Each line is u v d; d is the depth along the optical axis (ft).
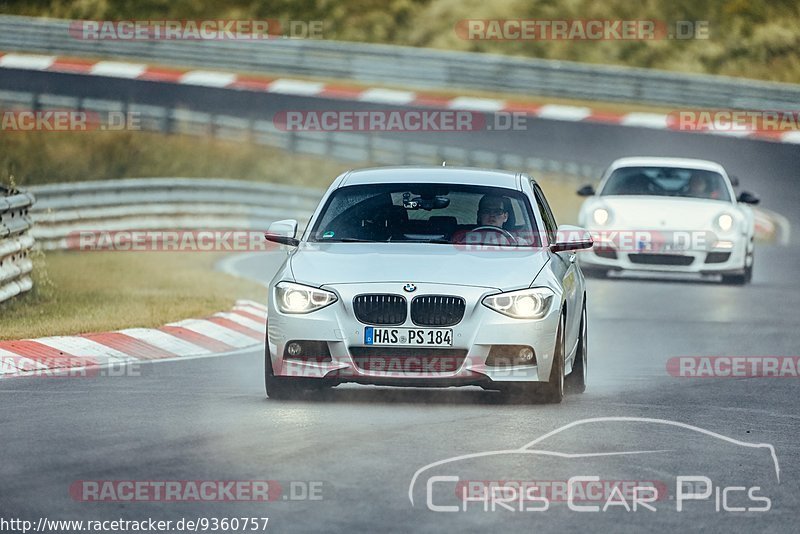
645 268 196.54
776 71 533.96
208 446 73.72
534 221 100.48
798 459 74.13
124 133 392.88
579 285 104.78
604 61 519.60
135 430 78.64
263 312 155.94
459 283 91.09
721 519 59.93
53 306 148.56
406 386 90.79
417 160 391.65
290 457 70.85
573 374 101.71
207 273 211.41
